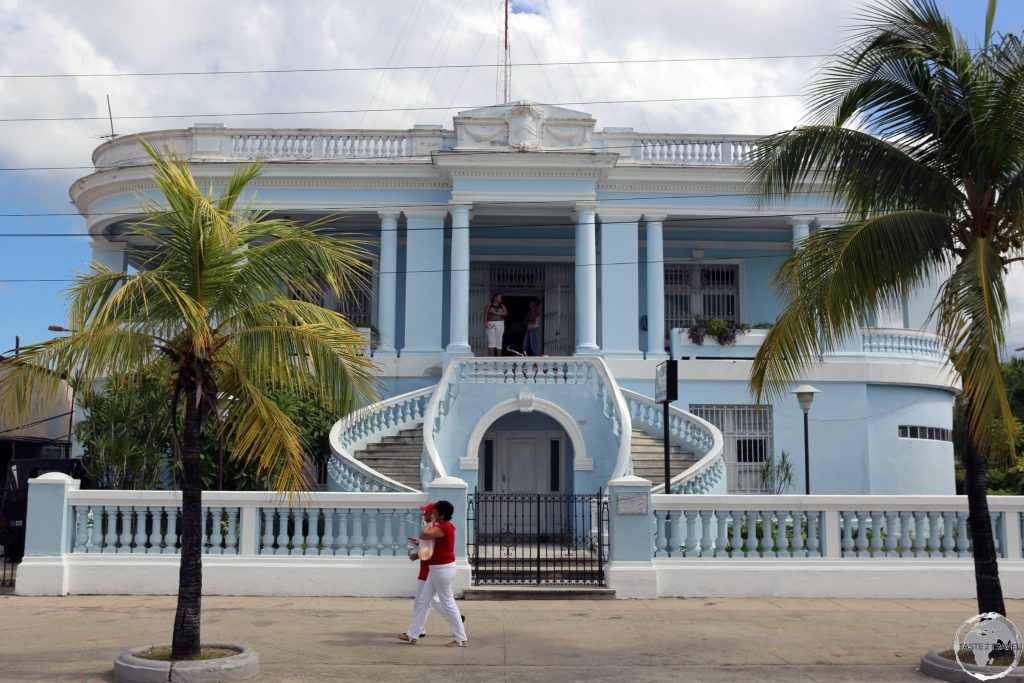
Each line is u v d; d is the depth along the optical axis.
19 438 20.92
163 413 16.02
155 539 13.29
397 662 9.23
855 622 11.47
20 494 15.62
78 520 13.31
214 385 9.16
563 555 15.98
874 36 10.05
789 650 9.90
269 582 13.02
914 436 22.62
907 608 12.49
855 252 9.41
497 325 22.72
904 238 9.41
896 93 10.23
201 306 8.86
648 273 22.48
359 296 23.67
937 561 13.45
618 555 13.16
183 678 8.31
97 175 21.88
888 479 21.94
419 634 10.10
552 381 19.70
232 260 9.15
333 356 9.27
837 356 21.97
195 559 8.91
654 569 13.06
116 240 22.92
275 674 8.72
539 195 21.55
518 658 9.44
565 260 24.48
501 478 20.97
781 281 10.73
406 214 22.20
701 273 24.80
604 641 10.26
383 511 13.37
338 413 9.65
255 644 9.94
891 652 9.85
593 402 19.52
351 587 13.02
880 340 22.27
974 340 8.65
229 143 22.23
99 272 9.32
